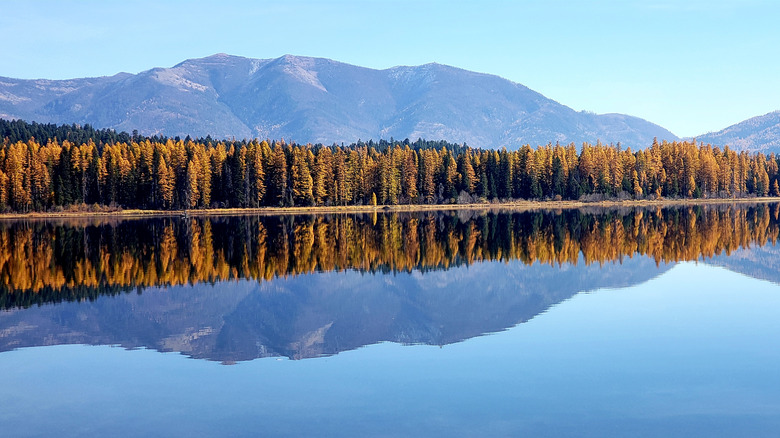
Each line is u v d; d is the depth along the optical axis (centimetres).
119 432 2003
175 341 3055
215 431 1988
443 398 2211
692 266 5156
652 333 3012
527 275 4866
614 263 5388
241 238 8188
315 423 2027
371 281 4734
